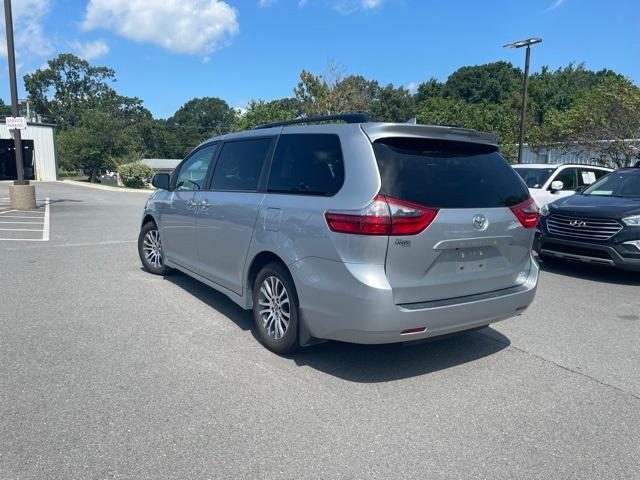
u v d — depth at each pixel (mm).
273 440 3121
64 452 2938
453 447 3105
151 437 3115
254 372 4086
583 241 7719
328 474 2805
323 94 34344
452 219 3758
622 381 4105
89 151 50625
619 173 9172
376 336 3613
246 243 4664
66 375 3934
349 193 3703
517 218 4207
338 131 4035
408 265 3641
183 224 5977
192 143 110875
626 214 7383
